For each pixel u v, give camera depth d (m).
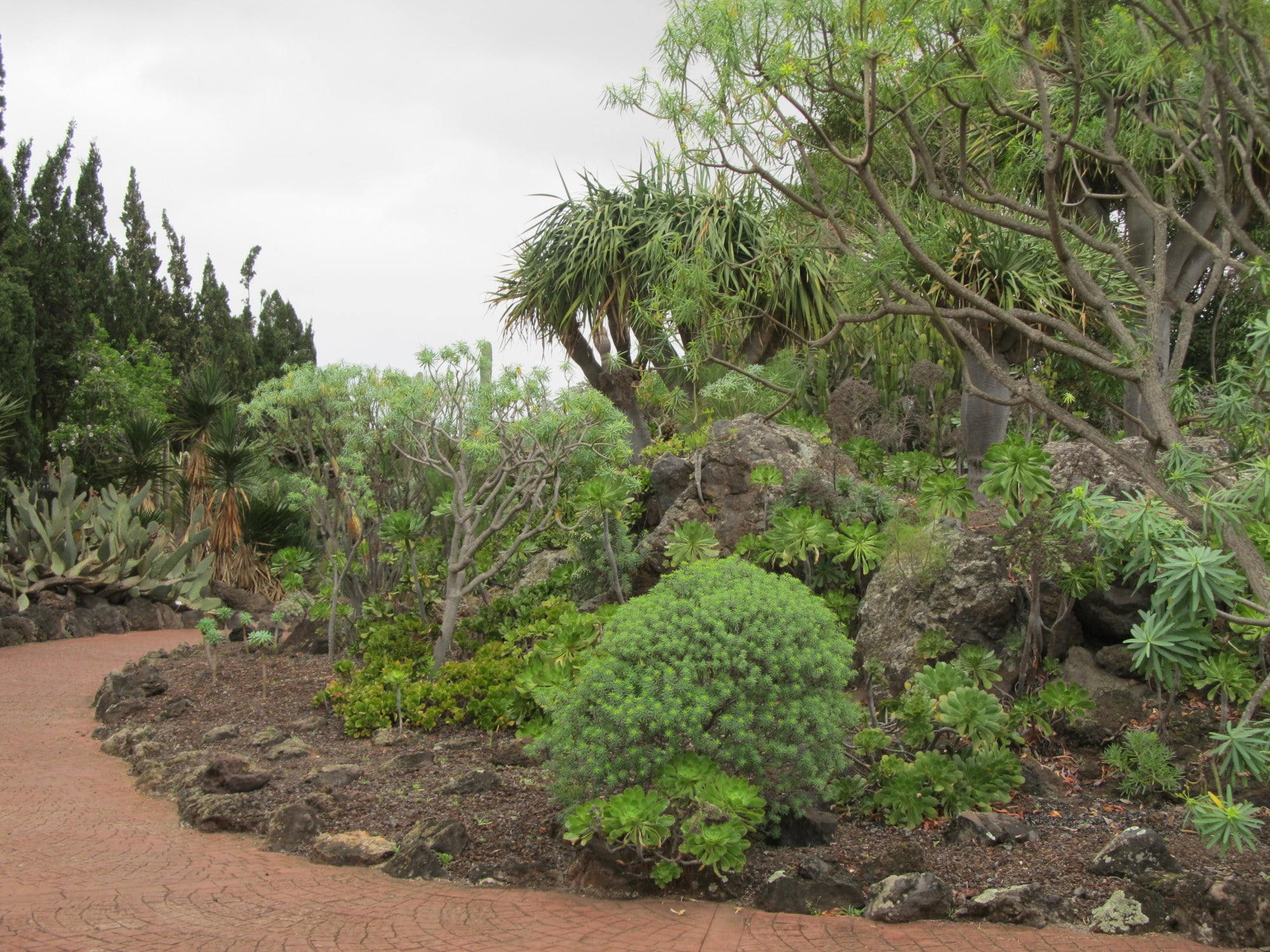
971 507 6.28
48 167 23.19
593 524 7.83
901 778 4.71
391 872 4.34
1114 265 9.04
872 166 6.38
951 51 5.35
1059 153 5.21
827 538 6.69
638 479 8.98
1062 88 6.16
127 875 4.32
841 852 4.40
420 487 9.34
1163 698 5.36
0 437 16.25
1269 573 4.36
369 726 6.64
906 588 6.30
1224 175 5.19
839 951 3.46
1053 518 5.12
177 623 15.25
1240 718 5.00
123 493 17.52
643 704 4.14
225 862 4.52
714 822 4.16
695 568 4.79
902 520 6.81
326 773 5.50
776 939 3.57
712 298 6.62
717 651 4.23
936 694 5.00
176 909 3.86
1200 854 4.12
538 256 12.72
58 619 13.84
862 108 6.17
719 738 4.28
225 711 7.51
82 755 6.88
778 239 6.68
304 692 7.93
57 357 20.56
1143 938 3.57
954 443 9.84
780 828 4.54
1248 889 3.61
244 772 5.54
